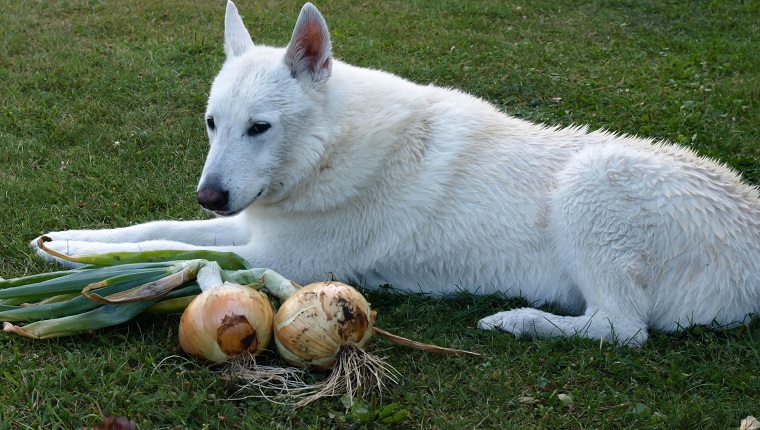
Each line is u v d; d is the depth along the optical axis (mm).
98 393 1880
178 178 2516
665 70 3473
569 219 2129
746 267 2096
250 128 2078
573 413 1933
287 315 1907
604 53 3725
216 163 2062
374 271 2219
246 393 1905
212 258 2039
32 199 2365
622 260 2098
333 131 2119
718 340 2094
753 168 2660
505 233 2178
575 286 2170
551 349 2061
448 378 1980
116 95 2865
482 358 2027
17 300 1979
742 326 2107
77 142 2633
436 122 2211
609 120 2887
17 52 3207
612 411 1937
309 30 2090
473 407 1934
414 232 2182
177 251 2035
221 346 1898
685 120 2889
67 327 1954
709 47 3885
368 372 1924
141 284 1968
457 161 2184
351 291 1920
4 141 2588
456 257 2195
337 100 2137
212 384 1900
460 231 2180
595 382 1992
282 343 1910
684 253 2092
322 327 1895
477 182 2182
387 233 2184
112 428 1820
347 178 2133
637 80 3301
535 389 1974
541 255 2178
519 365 2021
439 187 2170
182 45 3326
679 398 1959
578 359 2043
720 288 2090
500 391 1957
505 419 1913
